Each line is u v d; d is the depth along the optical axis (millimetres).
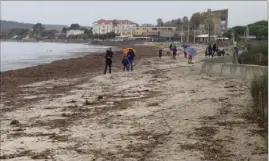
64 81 27938
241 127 10312
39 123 12664
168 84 21422
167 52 75000
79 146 9531
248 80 20219
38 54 90375
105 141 9859
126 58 32531
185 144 9141
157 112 13164
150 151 8781
